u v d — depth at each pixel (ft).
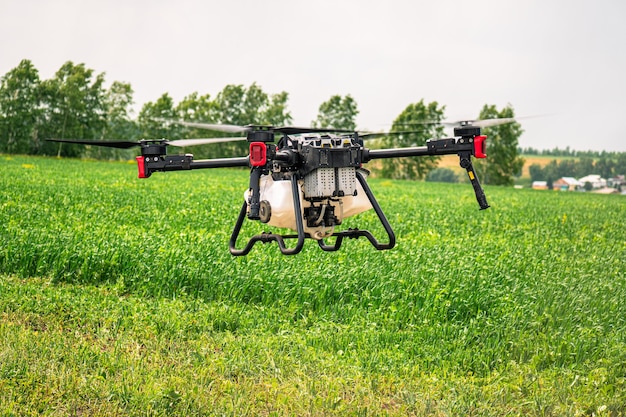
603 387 29.58
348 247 53.78
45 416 25.67
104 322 36.27
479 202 23.71
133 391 27.58
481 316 38.42
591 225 96.32
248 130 23.38
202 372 30.17
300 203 23.73
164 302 40.24
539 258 56.70
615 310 40.22
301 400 28.19
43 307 37.70
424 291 41.27
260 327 37.27
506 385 30.04
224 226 69.82
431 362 33.17
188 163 24.50
